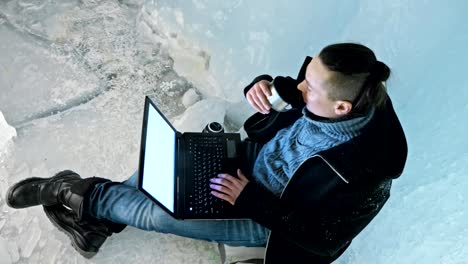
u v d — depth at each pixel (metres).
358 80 0.99
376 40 1.66
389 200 1.54
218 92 1.95
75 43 2.00
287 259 1.30
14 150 1.68
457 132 1.48
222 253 1.55
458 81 1.51
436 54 1.58
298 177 1.18
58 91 1.86
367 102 1.03
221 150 1.53
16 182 1.60
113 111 1.87
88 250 1.45
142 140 1.30
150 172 1.29
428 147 1.53
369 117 1.07
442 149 1.50
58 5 2.06
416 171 1.53
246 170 1.50
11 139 1.69
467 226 1.36
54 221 1.47
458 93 1.50
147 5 2.05
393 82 1.62
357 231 1.18
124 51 2.03
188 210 1.37
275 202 1.23
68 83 1.89
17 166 1.65
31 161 1.67
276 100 1.25
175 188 1.41
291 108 1.41
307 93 1.10
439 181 1.46
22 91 1.83
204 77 1.99
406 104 1.64
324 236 1.18
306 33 1.76
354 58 0.99
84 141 1.77
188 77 2.01
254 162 1.50
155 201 1.25
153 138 1.38
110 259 1.51
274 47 1.80
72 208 1.40
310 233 1.18
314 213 1.18
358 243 1.53
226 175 1.32
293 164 1.23
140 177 1.22
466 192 1.40
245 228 1.39
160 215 1.38
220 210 1.38
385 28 1.63
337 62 0.99
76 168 1.70
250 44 1.82
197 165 1.48
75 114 1.83
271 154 1.36
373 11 1.66
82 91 1.88
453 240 1.37
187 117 1.82
